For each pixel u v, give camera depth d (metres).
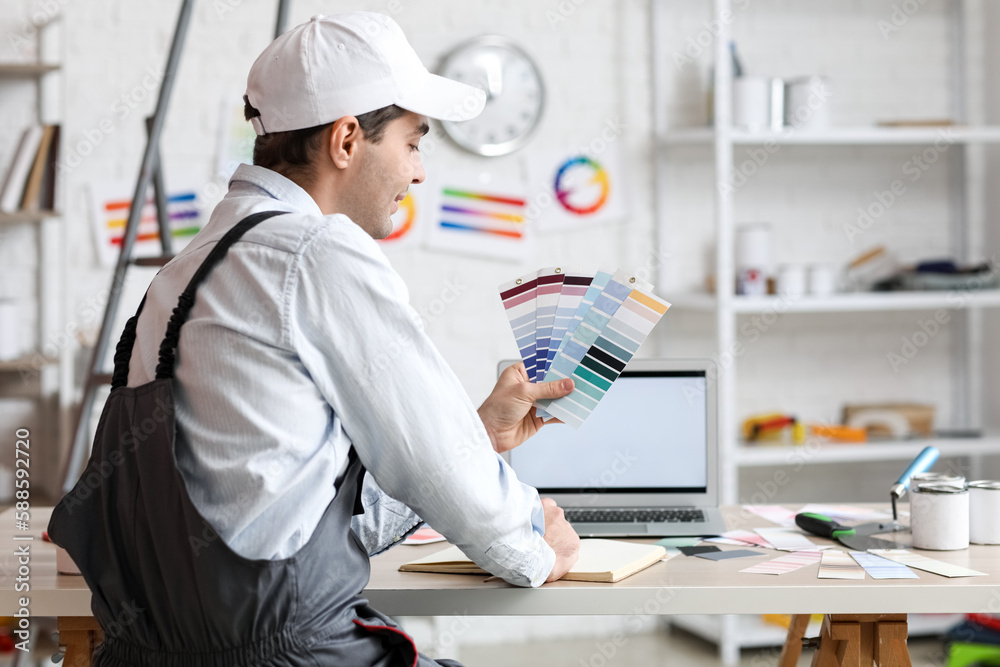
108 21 3.23
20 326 3.23
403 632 1.13
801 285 3.34
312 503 1.09
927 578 1.36
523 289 1.44
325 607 1.10
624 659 3.17
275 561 1.05
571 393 1.38
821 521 1.64
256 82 1.22
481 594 1.32
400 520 1.42
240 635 1.07
